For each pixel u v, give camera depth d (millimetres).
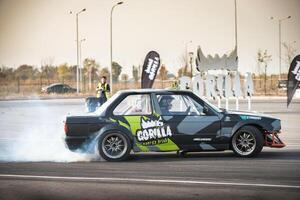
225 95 23891
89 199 7418
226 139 11062
